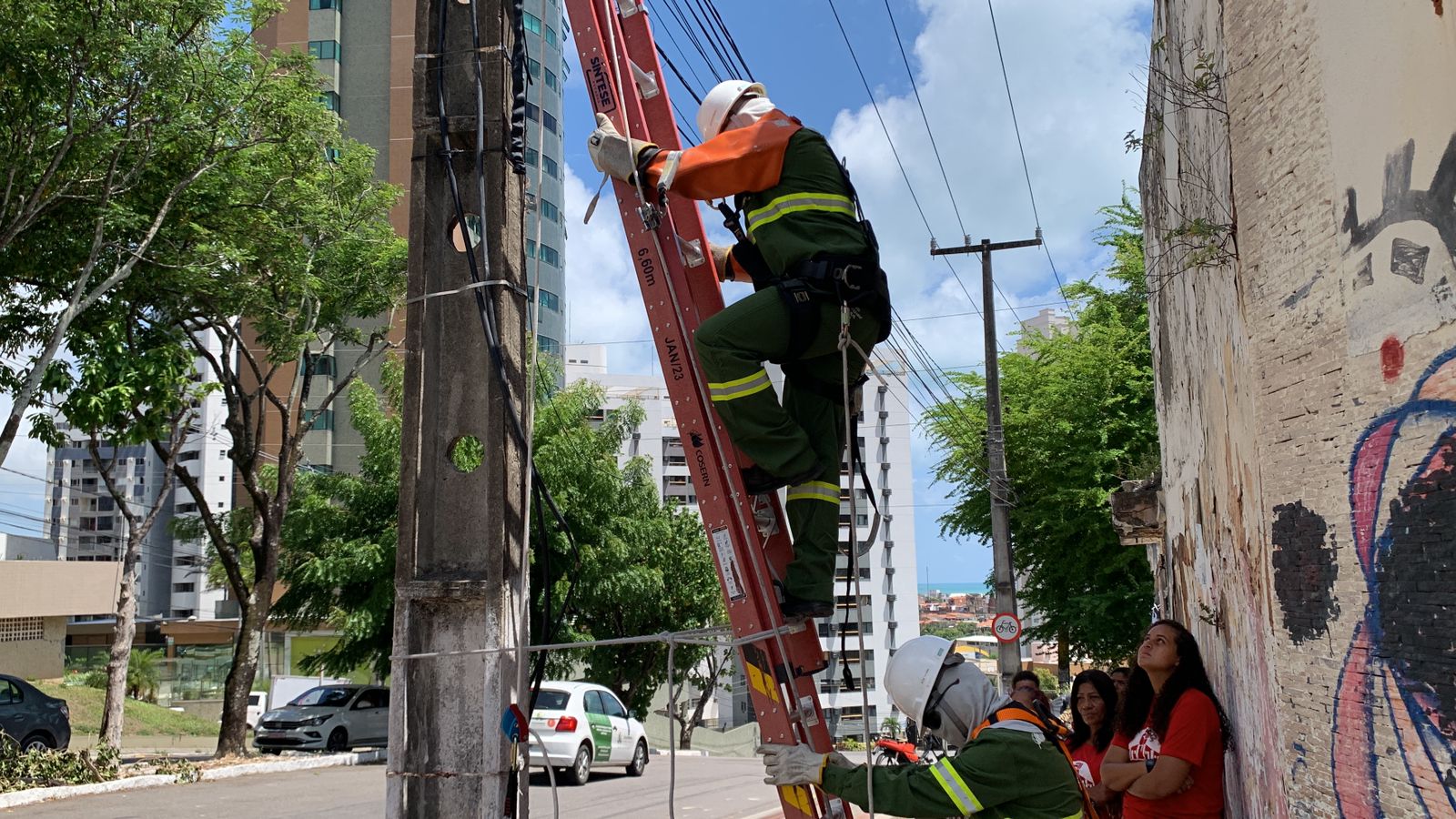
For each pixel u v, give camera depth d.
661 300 3.49
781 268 3.38
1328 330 4.07
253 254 15.26
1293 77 4.36
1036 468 22.16
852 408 3.56
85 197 12.29
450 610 3.45
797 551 3.36
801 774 3.10
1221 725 5.23
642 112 3.69
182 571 81.31
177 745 25.22
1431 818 3.34
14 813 11.27
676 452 80.31
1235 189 5.19
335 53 43.84
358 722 20.94
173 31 12.34
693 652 26.39
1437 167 3.21
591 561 22.28
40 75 11.42
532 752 14.98
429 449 3.52
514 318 3.62
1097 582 20.81
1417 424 3.39
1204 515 7.20
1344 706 3.98
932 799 2.94
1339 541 4.00
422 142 3.70
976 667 3.35
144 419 13.69
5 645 37.66
